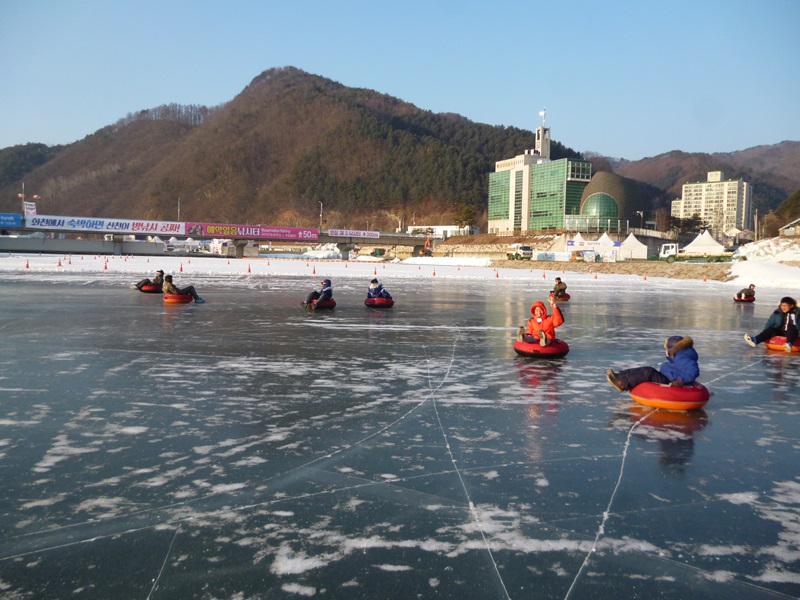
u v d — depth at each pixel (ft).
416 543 12.07
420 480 15.43
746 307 74.33
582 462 16.89
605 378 28.94
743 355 36.91
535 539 12.27
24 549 11.72
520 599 10.12
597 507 13.85
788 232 225.97
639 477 15.75
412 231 540.93
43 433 19.08
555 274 175.52
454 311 63.36
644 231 376.07
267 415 21.53
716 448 18.22
